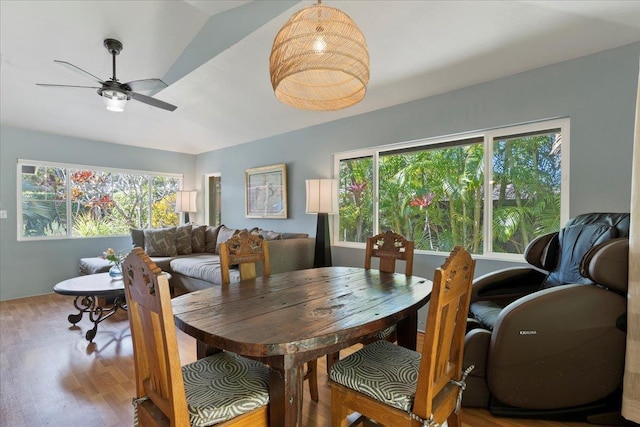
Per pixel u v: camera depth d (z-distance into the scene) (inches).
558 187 93.7
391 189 131.5
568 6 73.6
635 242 58.7
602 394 63.2
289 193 167.5
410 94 117.2
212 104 156.5
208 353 59.3
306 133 158.6
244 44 106.3
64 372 88.6
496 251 105.3
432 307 40.6
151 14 101.9
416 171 124.4
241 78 129.2
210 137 197.5
